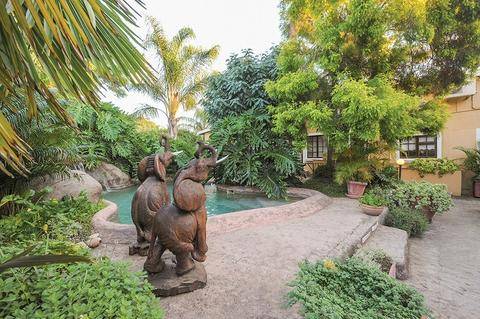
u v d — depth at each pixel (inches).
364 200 208.4
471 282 125.0
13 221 130.0
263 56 341.7
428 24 229.0
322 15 257.9
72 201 180.1
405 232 176.4
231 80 336.2
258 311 79.5
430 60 270.8
